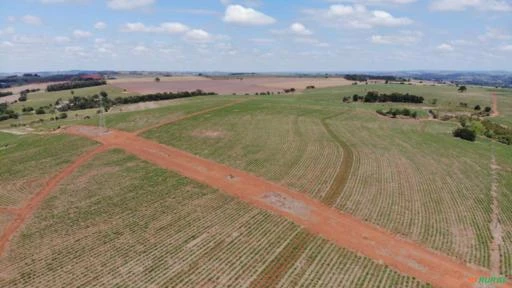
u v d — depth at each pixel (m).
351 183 60.16
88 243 43.94
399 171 66.38
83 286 36.69
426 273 37.88
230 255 41.22
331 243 43.03
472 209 52.28
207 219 48.78
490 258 40.47
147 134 88.56
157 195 55.66
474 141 94.19
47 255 41.75
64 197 55.91
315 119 108.44
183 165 67.75
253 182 60.28
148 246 43.19
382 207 52.12
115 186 59.12
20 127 116.38
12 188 59.62
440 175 65.31
